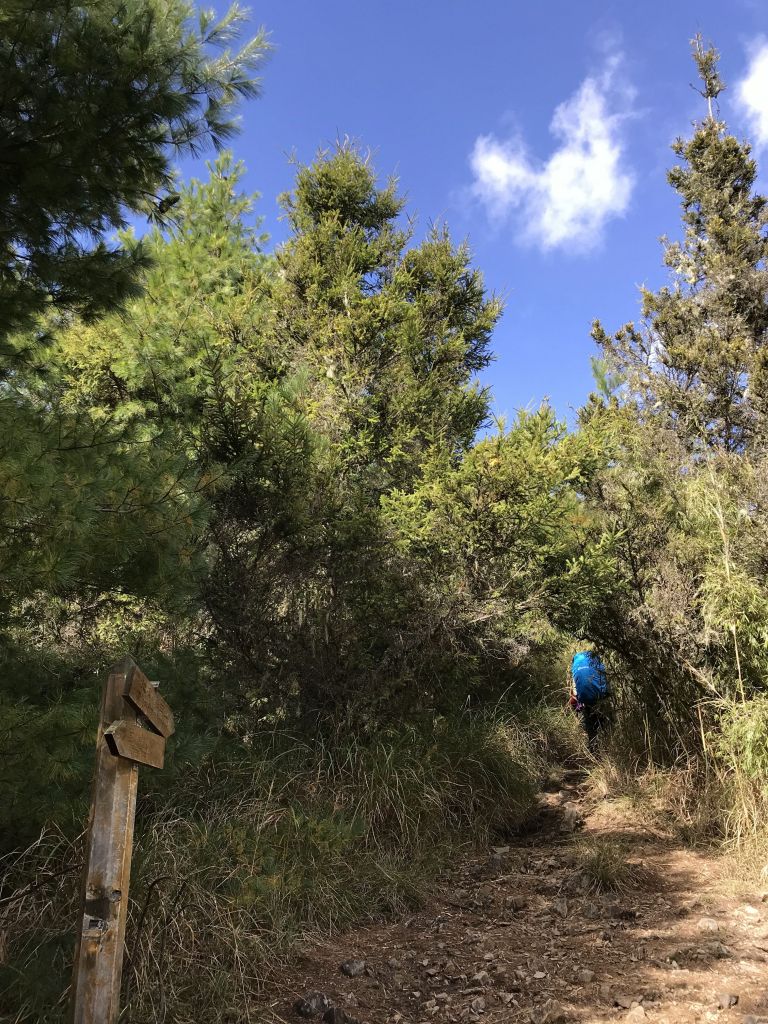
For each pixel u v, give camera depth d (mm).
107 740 2398
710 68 17844
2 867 3566
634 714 6680
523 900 4543
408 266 10219
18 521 3312
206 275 8219
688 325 15438
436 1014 3324
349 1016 3262
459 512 6293
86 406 5719
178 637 6078
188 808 4703
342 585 6316
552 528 6352
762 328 15852
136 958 3252
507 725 6980
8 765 3160
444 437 8266
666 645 6086
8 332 4750
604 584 6172
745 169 17297
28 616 4418
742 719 4992
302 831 4641
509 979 3582
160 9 4148
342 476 6945
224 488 4984
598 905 4340
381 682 6207
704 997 3234
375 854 4988
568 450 6328
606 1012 3195
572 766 7246
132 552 3982
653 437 6734
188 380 6055
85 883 2365
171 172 4820
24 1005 2750
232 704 5703
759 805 5051
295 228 10578
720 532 5816
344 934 4176
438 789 5730
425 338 9617
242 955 3527
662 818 5574
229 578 5879
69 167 4203
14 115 4082
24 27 3818
